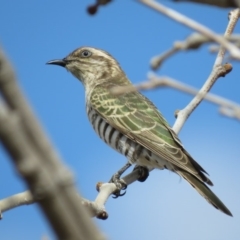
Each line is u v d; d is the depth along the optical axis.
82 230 4.99
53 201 4.93
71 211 4.97
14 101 4.83
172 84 6.83
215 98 6.99
